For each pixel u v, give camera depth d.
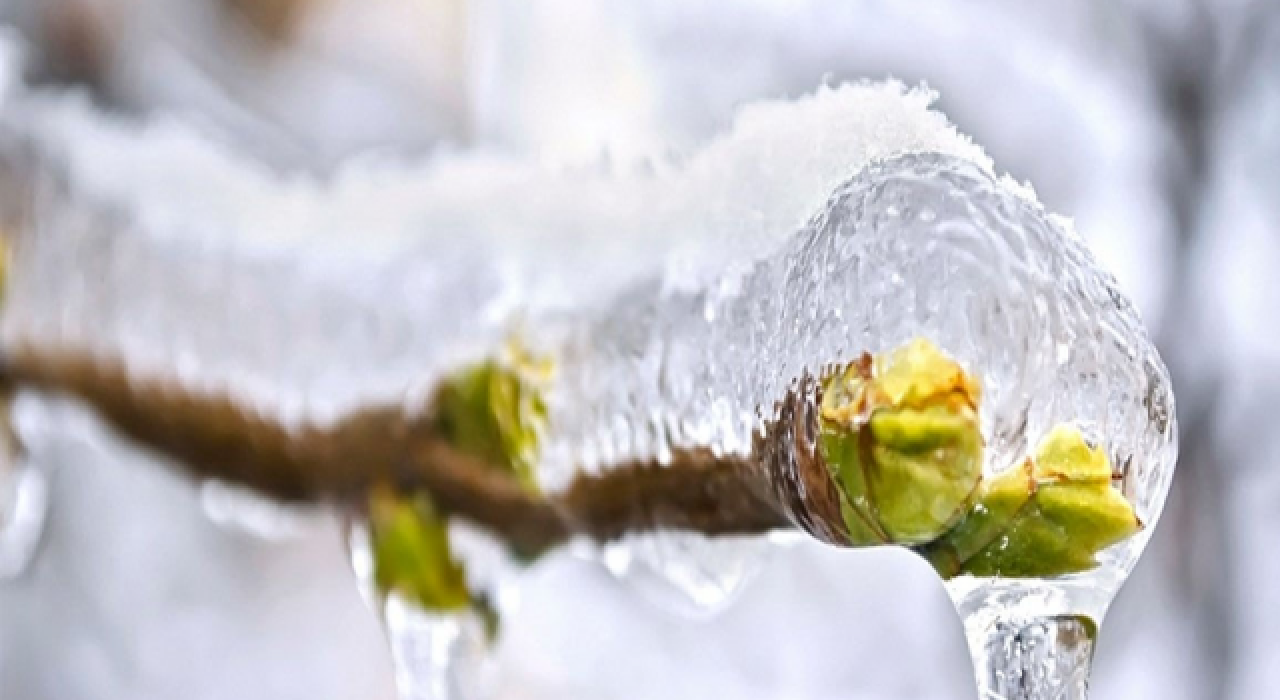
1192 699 0.72
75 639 0.80
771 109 0.25
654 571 0.27
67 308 0.35
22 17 0.79
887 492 0.23
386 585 0.30
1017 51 0.78
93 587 0.81
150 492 0.83
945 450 0.23
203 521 0.83
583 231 0.27
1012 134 0.78
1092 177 0.78
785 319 0.24
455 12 0.92
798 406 0.23
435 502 0.29
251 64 0.91
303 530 0.34
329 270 0.30
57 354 0.35
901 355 0.23
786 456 0.24
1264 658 0.72
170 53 0.87
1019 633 0.23
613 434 0.26
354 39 0.93
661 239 0.26
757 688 0.74
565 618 0.73
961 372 0.23
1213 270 0.77
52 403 0.37
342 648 0.83
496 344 0.28
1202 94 0.78
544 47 0.69
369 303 0.30
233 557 0.84
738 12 0.71
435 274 0.29
